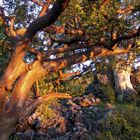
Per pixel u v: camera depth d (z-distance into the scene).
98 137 28.89
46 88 15.95
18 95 10.91
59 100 33.84
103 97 39.00
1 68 14.11
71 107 31.95
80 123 30.06
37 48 14.33
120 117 31.48
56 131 29.30
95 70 17.28
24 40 10.95
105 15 12.43
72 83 18.47
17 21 14.01
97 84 40.53
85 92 39.75
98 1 12.26
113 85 42.03
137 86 43.56
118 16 13.09
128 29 12.62
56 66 11.91
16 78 11.05
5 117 10.71
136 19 13.26
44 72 11.65
